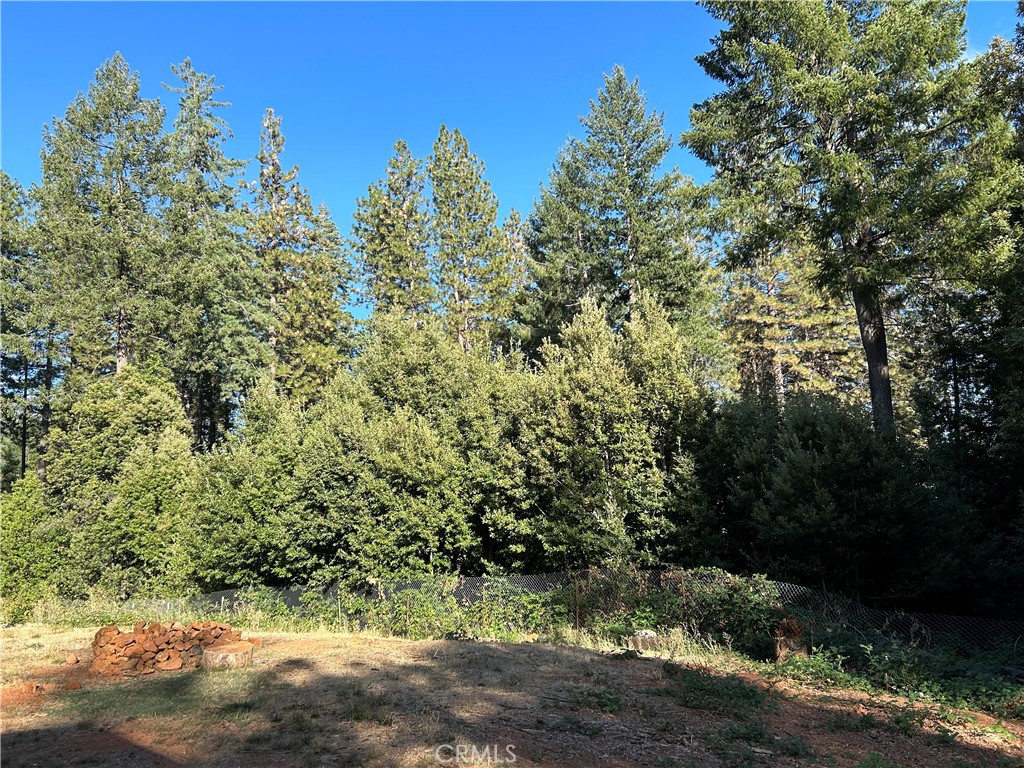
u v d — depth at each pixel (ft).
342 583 51.26
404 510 50.88
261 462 60.39
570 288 102.37
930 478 42.39
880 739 21.03
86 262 99.55
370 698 22.89
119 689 24.53
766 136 59.31
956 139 52.08
